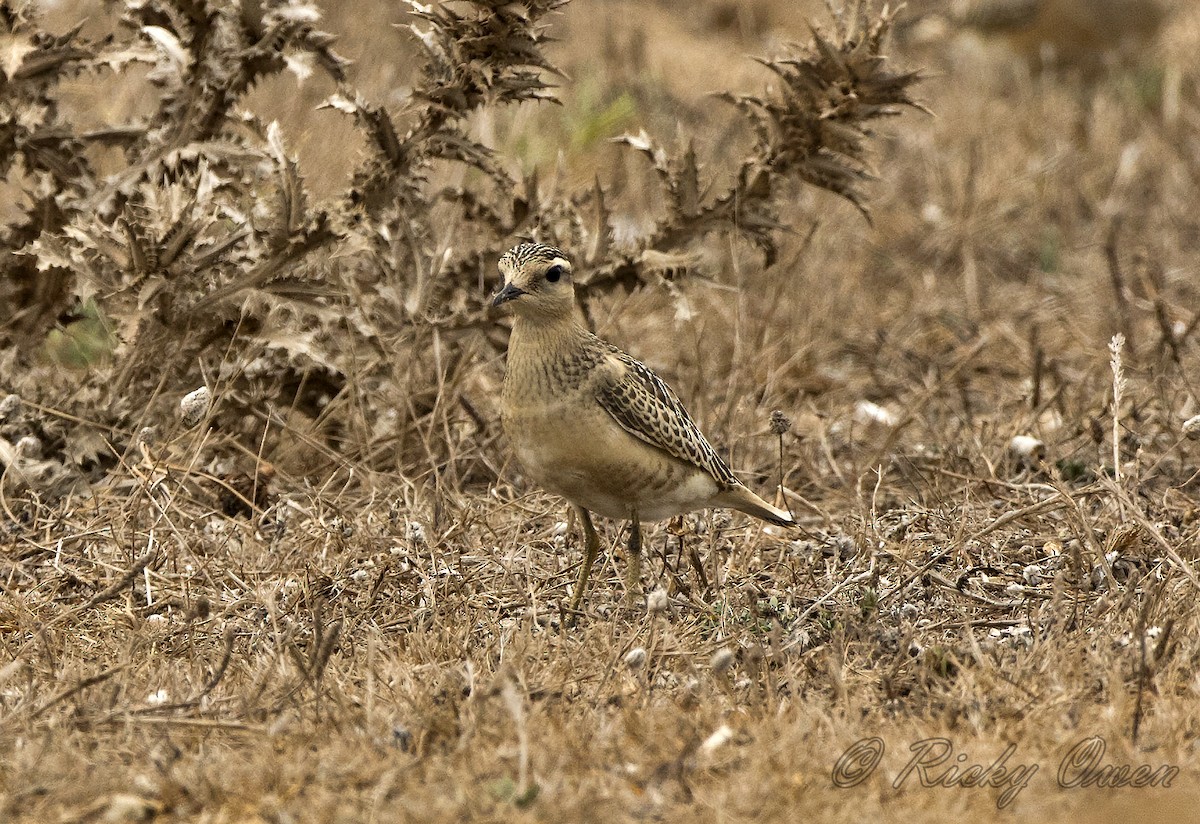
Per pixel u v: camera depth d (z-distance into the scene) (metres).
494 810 6.50
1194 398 12.73
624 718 7.47
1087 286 16.97
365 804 6.64
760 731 7.26
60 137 11.43
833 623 8.96
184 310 11.07
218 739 7.42
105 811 6.66
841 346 15.54
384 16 20.75
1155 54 24.91
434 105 11.30
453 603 9.40
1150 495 11.36
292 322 11.48
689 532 10.51
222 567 9.96
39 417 11.29
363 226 11.25
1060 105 23.03
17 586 9.84
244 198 11.73
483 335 12.35
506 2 10.89
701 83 23.25
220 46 11.34
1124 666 8.07
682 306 11.66
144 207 10.91
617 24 25.16
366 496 11.40
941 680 8.03
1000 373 14.77
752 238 12.08
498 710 7.46
